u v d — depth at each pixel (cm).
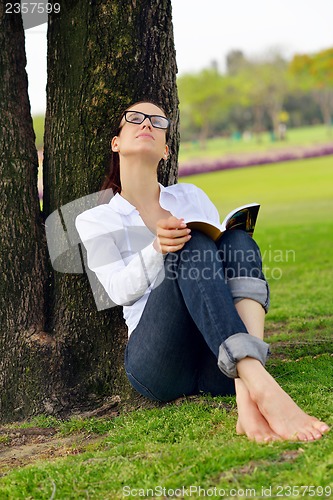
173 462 263
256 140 4881
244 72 5672
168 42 382
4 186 378
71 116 377
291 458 250
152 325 305
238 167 2872
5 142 377
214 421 304
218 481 244
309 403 311
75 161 378
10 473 285
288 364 402
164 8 379
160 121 344
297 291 648
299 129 5466
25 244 382
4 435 346
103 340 377
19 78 384
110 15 368
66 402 373
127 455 281
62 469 274
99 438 323
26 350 378
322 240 966
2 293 379
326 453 248
